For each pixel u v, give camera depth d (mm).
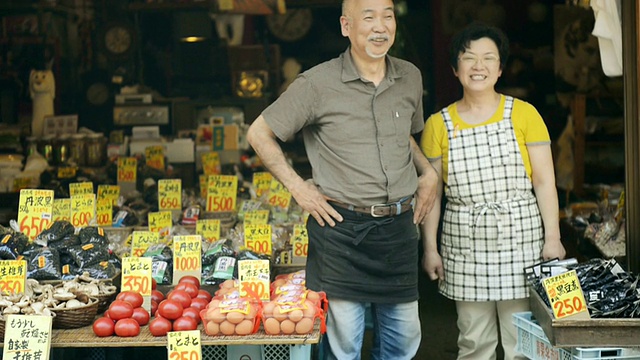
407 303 3262
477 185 3361
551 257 3373
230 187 5129
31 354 2770
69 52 7695
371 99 3113
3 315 2861
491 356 3531
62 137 6434
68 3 7574
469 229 3369
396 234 3174
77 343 2828
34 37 7219
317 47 8180
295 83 3158
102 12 7824
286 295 2949
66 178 6098
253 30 8094
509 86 7777
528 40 7816
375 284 3172
